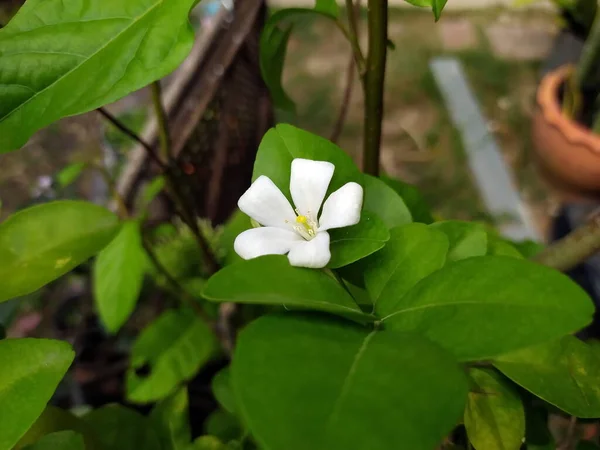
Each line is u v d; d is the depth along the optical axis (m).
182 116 0.29
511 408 0.13
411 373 0.08
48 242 0.14
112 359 0.32
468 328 0.09
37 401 0.11
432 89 0.56
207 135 0.31
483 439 0.13
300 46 0.60
